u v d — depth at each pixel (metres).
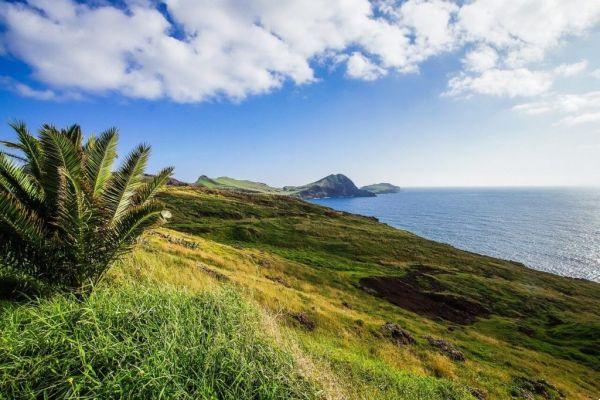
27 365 5.00
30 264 9.51
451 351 24.50
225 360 5.98
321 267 53.12
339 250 68.75
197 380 5.36
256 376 5.99
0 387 4.71
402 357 20.64
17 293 9.26
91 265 10.29
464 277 58.44
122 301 6.95
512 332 37.66
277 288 27.50
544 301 52.31
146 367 5.02
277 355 6.75
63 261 9.99
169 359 5.39
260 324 7.98
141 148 10.49
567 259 116.69
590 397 23.47
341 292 38.56
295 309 22.94
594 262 112.25
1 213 8.72
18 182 10.34
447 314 40.97
